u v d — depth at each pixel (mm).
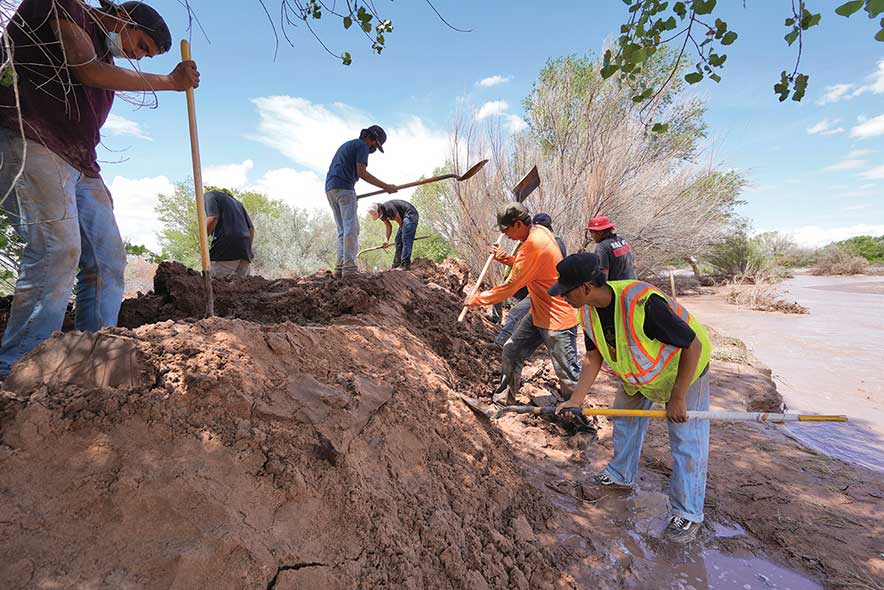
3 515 1425
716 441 3900
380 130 5359
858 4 1557
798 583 2377
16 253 3020
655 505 2984
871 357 7344
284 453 1950
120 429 1742
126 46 2480
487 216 9156
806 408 5184
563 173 9242
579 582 2330
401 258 8141
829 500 3066
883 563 2494
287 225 15391
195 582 1453
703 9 2279
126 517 1530
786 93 2283
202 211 2818
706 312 11766
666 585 2348
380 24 2863
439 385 3266
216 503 1651
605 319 2590
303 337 2670
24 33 2070
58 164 2227
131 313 3801
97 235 2602
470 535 2246
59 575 1348
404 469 2373
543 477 3258
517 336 4016
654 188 9727
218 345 2229
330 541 1831
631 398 3045
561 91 9969
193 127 2717
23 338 2201
